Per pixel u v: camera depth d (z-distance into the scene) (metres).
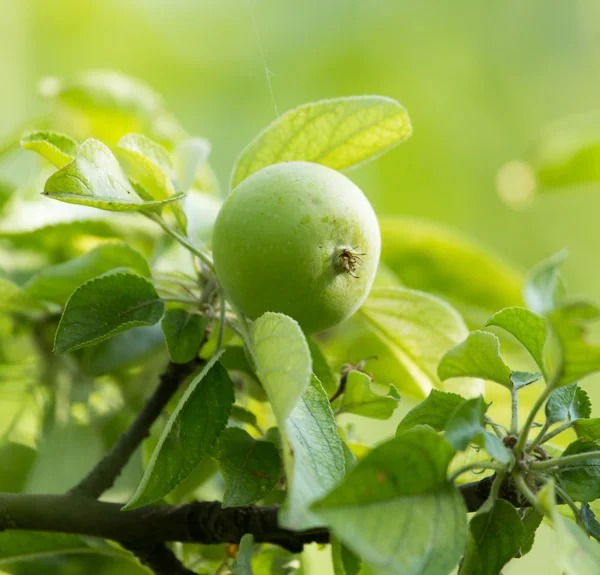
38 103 1.55
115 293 0.92
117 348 0.99
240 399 1.00
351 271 0.92
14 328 1.01
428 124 1.59
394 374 1.02
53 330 1.01
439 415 0.90
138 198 0.92
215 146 1.57
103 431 1.01
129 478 1.00
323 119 0.95
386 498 0.85
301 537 0.92
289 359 0.88
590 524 0.89
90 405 1.02
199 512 0.93
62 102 1.06
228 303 0.95
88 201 0.90
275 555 0.96
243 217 0.91
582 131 1.11
